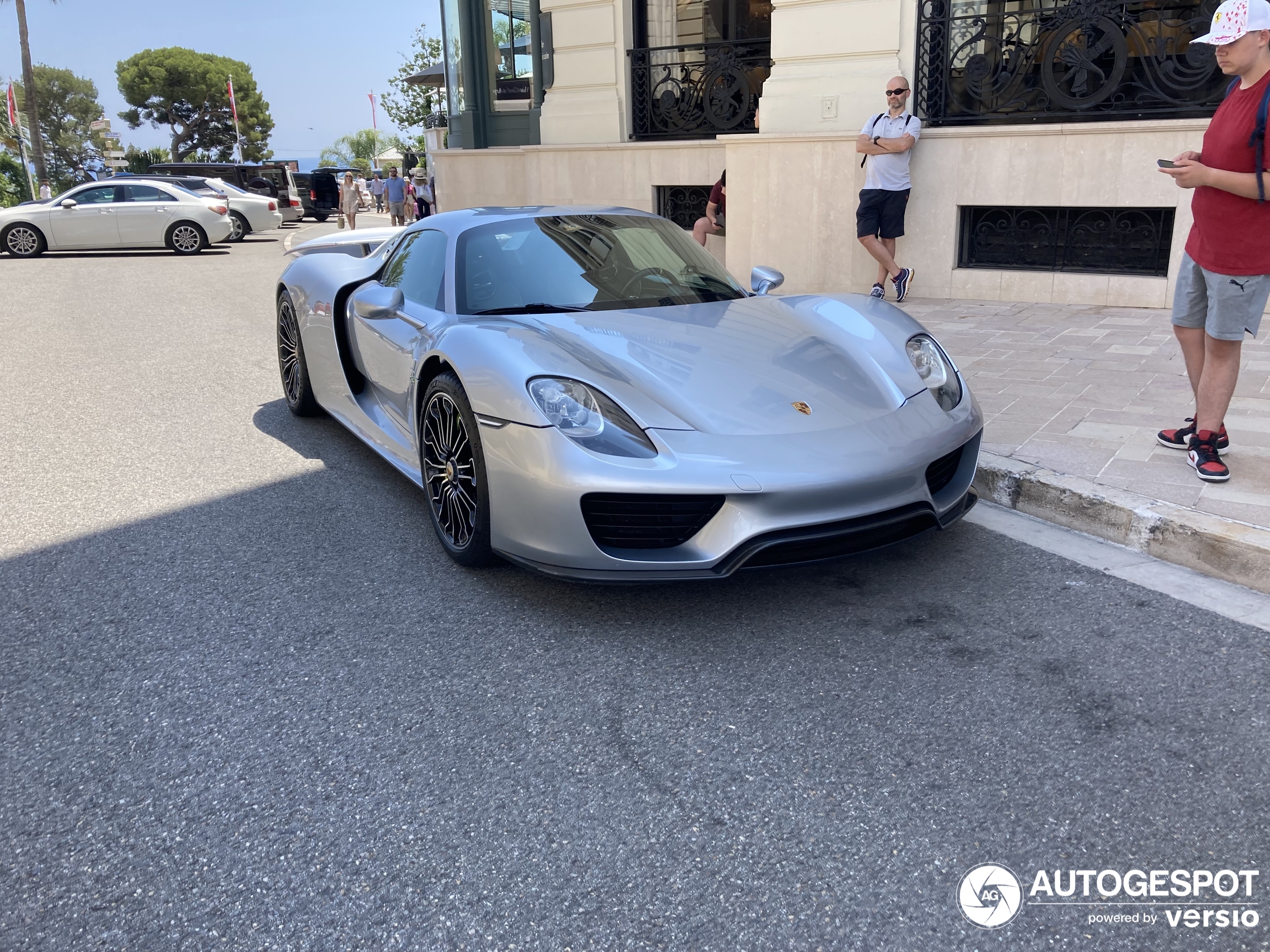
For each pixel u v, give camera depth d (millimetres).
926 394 3094
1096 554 3234
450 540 3268
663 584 3090
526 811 2002
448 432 3141
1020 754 2131
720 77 9891
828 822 1933
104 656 2709
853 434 2779
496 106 12672
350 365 4473
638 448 2645
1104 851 1825
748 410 2805
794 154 8648
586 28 10648
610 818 1970
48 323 9062
